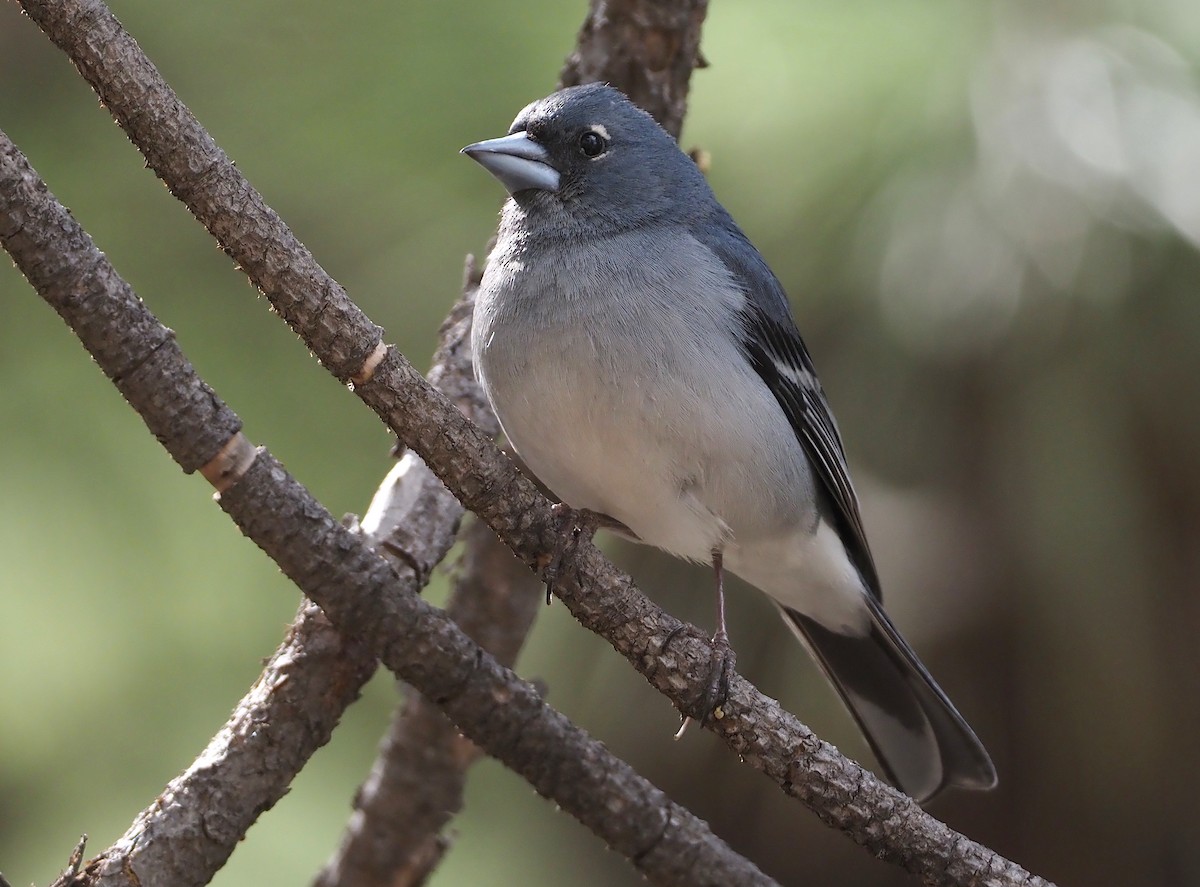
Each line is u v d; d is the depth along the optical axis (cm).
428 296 855
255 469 549
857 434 834
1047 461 802
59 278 508
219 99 862
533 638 948
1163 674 820
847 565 755
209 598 841
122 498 824
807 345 827
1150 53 788
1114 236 769
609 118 739
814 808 565
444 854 798
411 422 536
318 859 874
